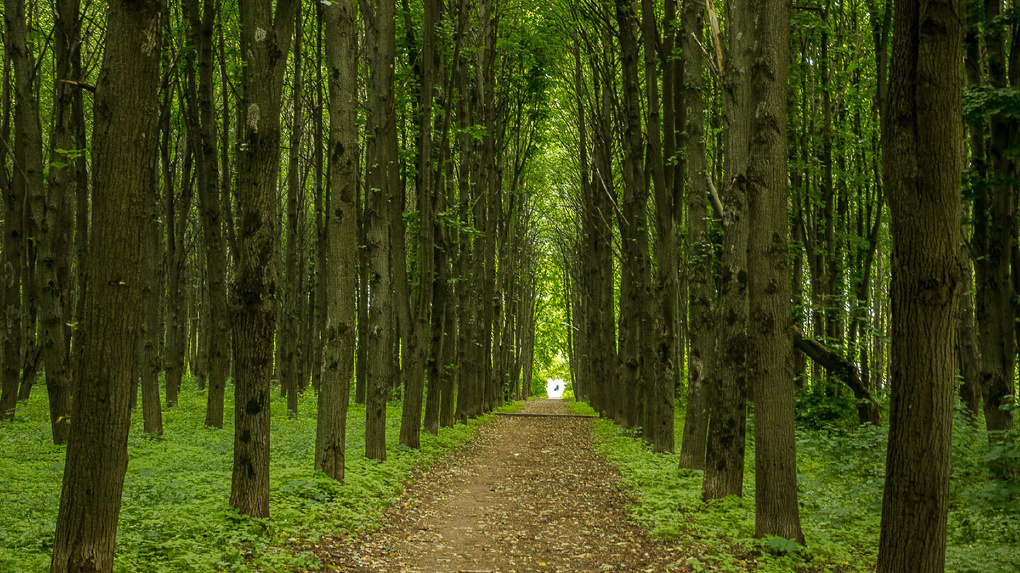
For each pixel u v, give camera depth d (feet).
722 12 53.42
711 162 65.57
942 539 14.32
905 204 14.33
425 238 48.60
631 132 55.67
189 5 46.06
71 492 14.38
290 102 72.74
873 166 56.85
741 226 29.84
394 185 47.09
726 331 30.68
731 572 20.59
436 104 54.13
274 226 24.84
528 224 128.26
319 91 62.59
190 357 124.67
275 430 52.65
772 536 23.52
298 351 89.76
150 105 14.93
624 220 64.39
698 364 39.73
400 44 56.24
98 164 14.52
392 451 44.70
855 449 39.11
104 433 14.51
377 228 41.04
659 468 41.42
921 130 14.02
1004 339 31.68
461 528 28.30
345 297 32.53
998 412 31.53
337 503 28.07
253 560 19.75
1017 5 30.99
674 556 23.00
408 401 48.03
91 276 14.49
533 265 163.53
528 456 53.93
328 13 32.22
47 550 19.01
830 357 46.29
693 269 40.01
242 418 24.09
